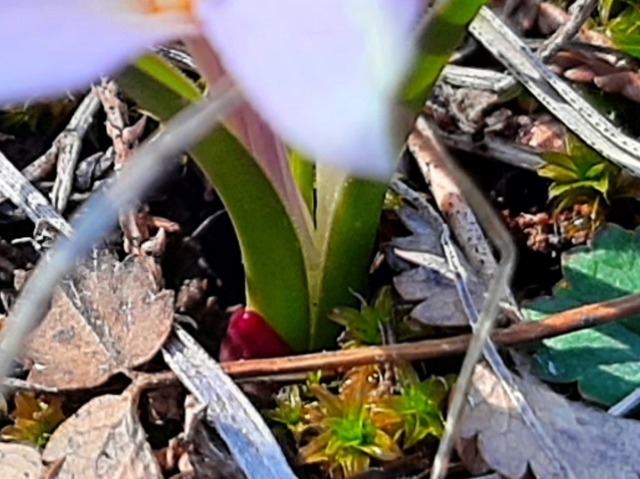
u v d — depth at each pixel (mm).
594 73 108
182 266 108
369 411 90
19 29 50
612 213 104
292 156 90
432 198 106
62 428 88
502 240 76
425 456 90
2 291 105
